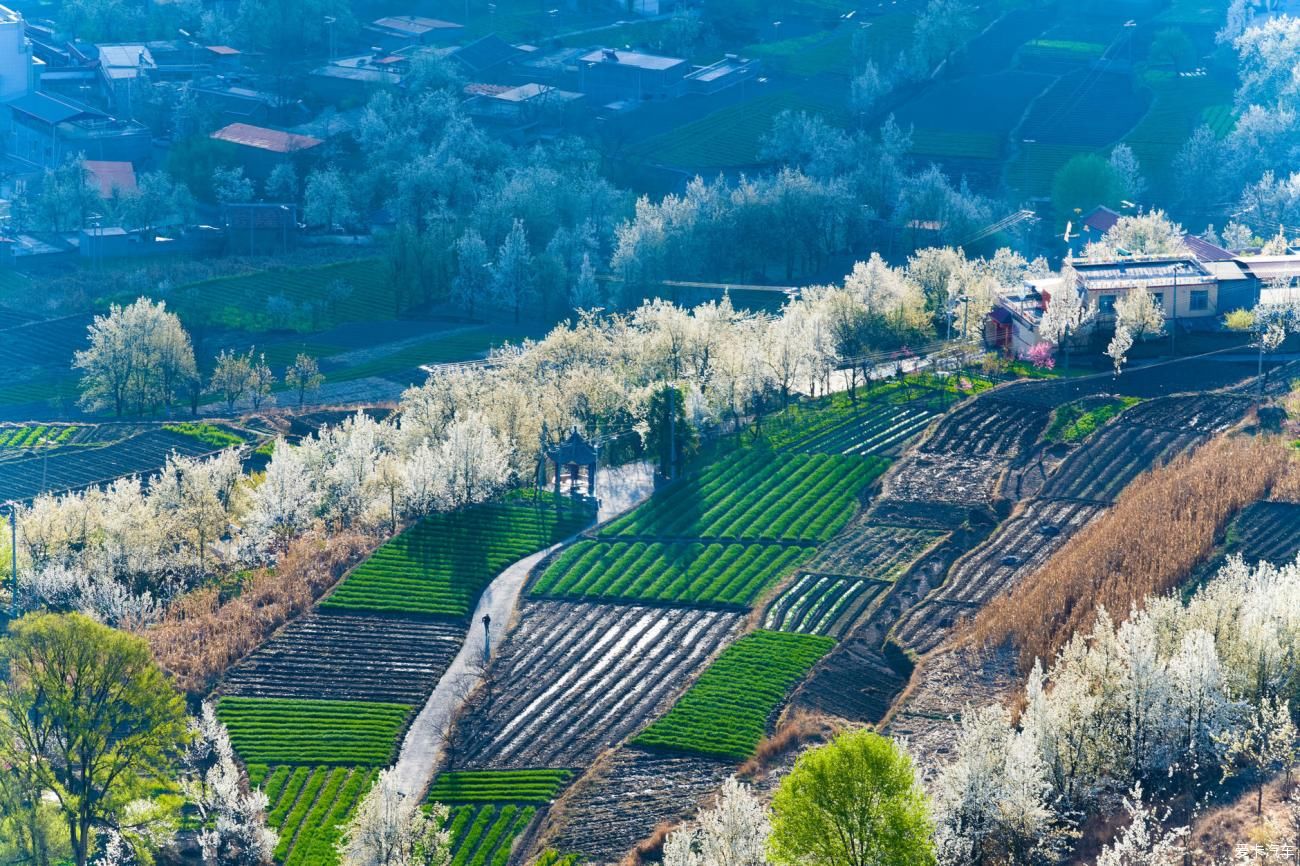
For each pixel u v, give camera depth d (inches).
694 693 6766.7
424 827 5620.1
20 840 5620.1
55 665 5969.5
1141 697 5305.1
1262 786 5123.0
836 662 6943.9
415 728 6692.9
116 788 5954.7
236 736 6579.7
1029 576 7337.6
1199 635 5349.4
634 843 5871.1
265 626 7416.3
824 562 7854.3
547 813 6127.0
